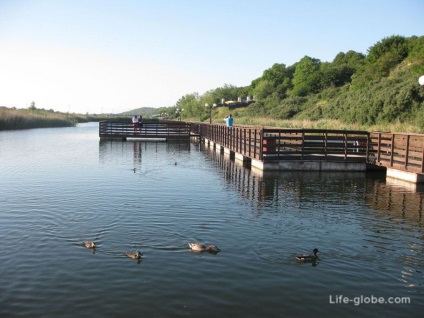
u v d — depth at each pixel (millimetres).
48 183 18391
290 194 16359
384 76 56156
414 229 11750
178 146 41031
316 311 7062
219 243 10305
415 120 36781
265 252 9734
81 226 11641
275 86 117500
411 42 59094
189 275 8344
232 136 29766
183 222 12141
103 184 18219
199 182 18938
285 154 24172
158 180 19422
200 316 6793
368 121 43312
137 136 48594
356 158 22391
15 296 7367
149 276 8258
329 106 59656
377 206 14445
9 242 10211
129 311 6906
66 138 50188
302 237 10906
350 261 9312
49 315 6738
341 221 12492
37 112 100312
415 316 6977
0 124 66562
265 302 7316
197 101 124625
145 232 11125
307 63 104000
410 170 18828
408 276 8562
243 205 14391
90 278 8133
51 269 8547
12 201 14758
